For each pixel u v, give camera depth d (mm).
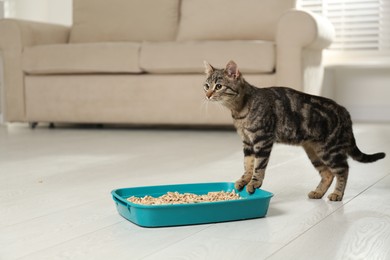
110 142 3746
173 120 4285
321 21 4102
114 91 4410
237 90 1943
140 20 4953
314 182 2301
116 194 1775
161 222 1611
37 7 6188
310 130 1925
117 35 4980
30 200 2010
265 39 4484
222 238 1500
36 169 2684
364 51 5438
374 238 1481
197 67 4094
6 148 3471
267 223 1649
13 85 4688
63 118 4590
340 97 5414
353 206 1866
